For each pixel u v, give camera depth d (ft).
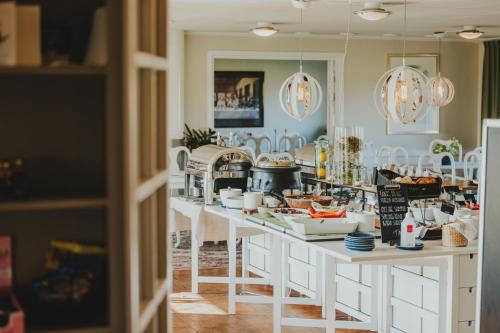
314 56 39.19
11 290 7.89
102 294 7.76
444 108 41.63
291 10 28.14
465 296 13.39
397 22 32.68
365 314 17.20
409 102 21.07
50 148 8.09
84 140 8.13
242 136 42.78
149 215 8.11
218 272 23.25
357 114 40.09
